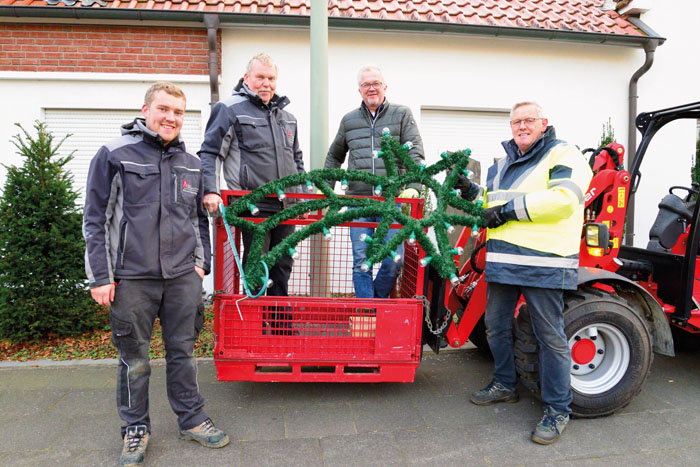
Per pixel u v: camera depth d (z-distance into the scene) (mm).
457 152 2730
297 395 3062
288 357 2766
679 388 3264
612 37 5457
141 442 2301
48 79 4938
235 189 2941
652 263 3369
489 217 2615
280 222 2648
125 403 2289
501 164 2838
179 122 2248
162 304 2365
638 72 5746
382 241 2641
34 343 3873
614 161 3240
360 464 2303
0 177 4969
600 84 5844
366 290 3332
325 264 3428
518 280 2561
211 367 3527
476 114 5773
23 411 2816
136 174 2170
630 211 5363
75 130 5129
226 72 5156
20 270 3766
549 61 5711
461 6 5750
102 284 2104
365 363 2795
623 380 2795
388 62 5414
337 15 5113
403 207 3215
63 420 2713
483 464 2316
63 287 3883
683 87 6055
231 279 3062
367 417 2775
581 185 2451
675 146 6020
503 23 5418
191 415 2445
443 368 3578
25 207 3791
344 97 5371
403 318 2779
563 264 2482
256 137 2936
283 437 2543
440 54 5492
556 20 5656
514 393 2982
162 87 2189
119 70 5008
